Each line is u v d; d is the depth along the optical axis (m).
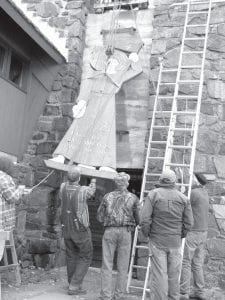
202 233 5.36
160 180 4.65
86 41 8.05
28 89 7.25
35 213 7.19
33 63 7.36
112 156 6.31
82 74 7.92
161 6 7.31
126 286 5.56
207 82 6.73
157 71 7.09
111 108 6.66
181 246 4.68
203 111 6.65
